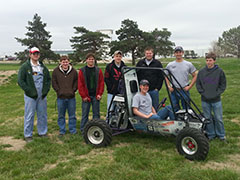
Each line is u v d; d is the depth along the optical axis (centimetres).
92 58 582
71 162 428
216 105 521
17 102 1198
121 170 390
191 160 428
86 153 475
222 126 525
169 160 422
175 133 477
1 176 384
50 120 769
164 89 1427
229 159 435
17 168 409
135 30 4509
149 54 570
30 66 552
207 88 521
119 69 590
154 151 472
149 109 522
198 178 362
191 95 1168
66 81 589
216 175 366
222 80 517
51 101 1186
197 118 480
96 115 612
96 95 602
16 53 4775
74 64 4528
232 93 1166
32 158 454
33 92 550
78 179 369
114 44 4438
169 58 6688
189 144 435
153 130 504
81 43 4478
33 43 4781
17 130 649
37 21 4906
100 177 373
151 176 371
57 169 400
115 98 553
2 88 1858
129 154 452
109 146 507
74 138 558
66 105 603
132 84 535
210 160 428
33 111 564
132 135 576
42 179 368
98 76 599
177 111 510
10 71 2367
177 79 569
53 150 491
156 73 575
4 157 461
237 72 2406
